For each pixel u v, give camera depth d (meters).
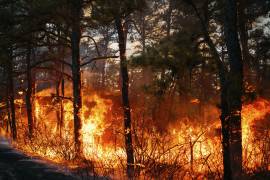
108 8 15.25
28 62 23.38
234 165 9.98
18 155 11.71
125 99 14.19
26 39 18.19
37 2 17.16
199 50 8.17
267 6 18.58
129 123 13.70
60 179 8.48
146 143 9.85
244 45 18.81
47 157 12.89
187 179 9.05
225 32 11.37
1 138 21.38
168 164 9.23
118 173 9.77
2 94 30.91
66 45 18.59
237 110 8.21
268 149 9.66
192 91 8.22
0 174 8.82
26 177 8.72
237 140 9.73
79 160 11.65
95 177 8.80
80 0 17.45
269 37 18.73
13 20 17.73
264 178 8.85
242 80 8.15
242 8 16.23
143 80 23.44
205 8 8.99
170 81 7.90
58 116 23.47
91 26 18.48
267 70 18.95
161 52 7.82
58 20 18.23
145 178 9.05
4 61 20.83
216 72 8.17
